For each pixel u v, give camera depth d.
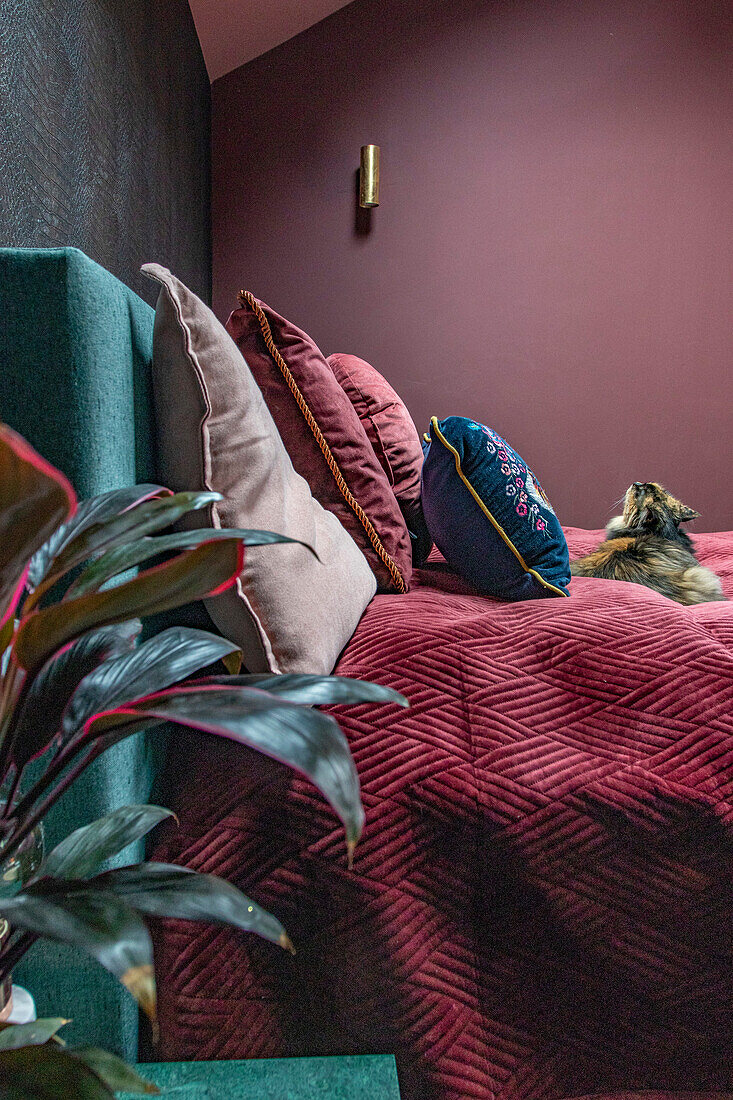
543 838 0.84
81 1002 0.76
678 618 1.04
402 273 3.37
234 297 3.35
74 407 0.74
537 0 3.29
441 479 1.30
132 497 0.53
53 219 1.28
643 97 3.31
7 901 0.38
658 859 0.85
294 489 1.05
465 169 3.34
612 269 3.36
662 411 3.40
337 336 3.39
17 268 0.73
